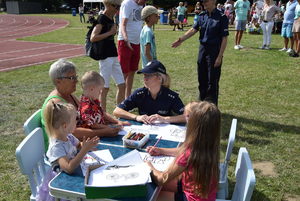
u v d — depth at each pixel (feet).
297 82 25.98
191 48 44.06
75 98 10.96
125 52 18.38
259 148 14.89
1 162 13.78
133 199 6.37
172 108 11.36
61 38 60.39
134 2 17.94
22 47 49.29
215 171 6.98
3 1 202.28
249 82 26.03
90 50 16.22
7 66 33.78
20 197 11.42
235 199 7.70
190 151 6.93
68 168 7.26
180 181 7.75
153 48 17.72
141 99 11.48
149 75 10.84
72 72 10.12
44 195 8.10
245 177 6.95
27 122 9.31
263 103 21.20
